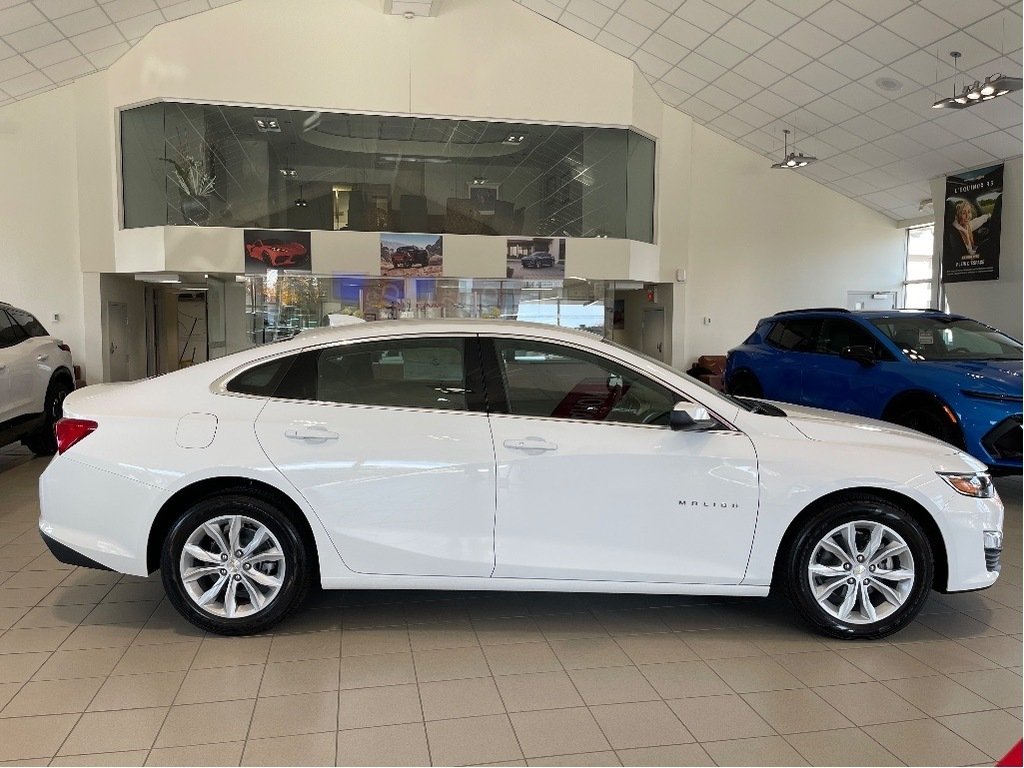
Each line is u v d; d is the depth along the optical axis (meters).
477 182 13.70
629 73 13.55
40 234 12.65
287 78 12.62
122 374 13.75
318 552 3.25
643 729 2.62
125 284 13.94
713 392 3.55
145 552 3.23
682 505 3.27
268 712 2.70
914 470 3.33
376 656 3.17
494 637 3.38
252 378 3.38
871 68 10.77
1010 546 4.84
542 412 3.35
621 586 3.29
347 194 13.34
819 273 15.50
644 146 14.42
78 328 12.85
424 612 3.67
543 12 13.07
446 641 3.33
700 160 14.98
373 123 13.28
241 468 3.20
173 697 2.80
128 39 11.97
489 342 3.41
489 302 13.77
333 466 3.21
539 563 3.25
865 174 14.25
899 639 3.41
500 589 3.30
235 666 3.06
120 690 2.85
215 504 3.25
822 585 3.37
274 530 3.28
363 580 3.27
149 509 3.21
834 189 15.30
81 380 12.84
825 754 2.48
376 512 3.23
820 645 3.33
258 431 3.25
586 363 3.40
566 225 13.96
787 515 3.28
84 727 2.59
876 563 3.36
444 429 3.27
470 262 13.56
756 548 3.29
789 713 2.74
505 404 3.34
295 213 13.15
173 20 12.19
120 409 3.34
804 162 13.13
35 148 12.53
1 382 6.26
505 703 2.79
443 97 13.12
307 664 3.08
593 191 14.04
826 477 3.27
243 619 3.29
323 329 3.62
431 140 13.53
